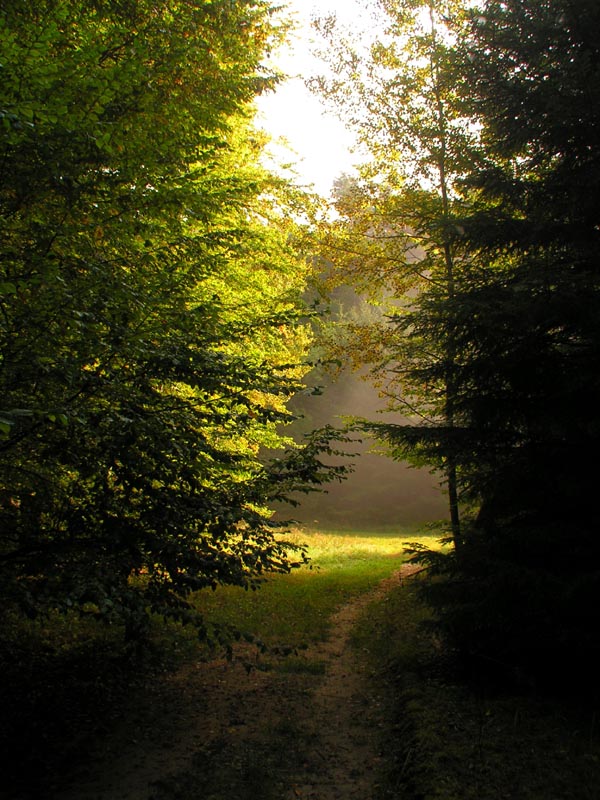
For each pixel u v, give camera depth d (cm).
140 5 662
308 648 938
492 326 641
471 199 991
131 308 584
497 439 700
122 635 912
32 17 565
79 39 594
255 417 691
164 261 669
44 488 591
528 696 639
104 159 533
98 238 576
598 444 627
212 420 671
